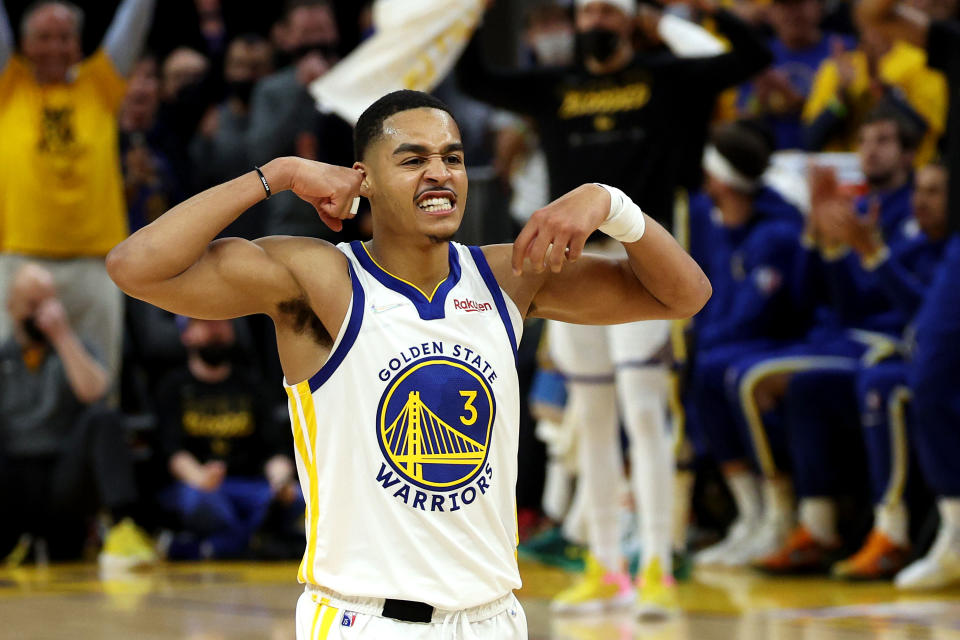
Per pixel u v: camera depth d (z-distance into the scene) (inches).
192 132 959.6
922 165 660.7
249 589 583.2
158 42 1056.8
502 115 812.6
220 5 1081.4
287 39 869.8
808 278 634.2
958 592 526.6
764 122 652.7
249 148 808.3
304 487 229.9
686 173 504.4
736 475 644.1
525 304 240.5
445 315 227.3
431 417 222.1
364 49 480.4
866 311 616.7
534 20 756.6
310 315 227.1
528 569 641.6
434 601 220.1
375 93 478.9
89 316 752.3
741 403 613.3
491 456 226.7
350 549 222.5
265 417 758.5
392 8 479.8
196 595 561.3
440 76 491.8
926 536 560.4
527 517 741.3
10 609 517.7
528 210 721.6
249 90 917.2
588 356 494.9
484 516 225.5
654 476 479.5
